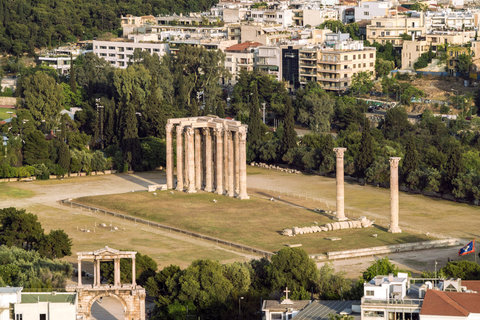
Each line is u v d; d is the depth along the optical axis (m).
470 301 162.62
